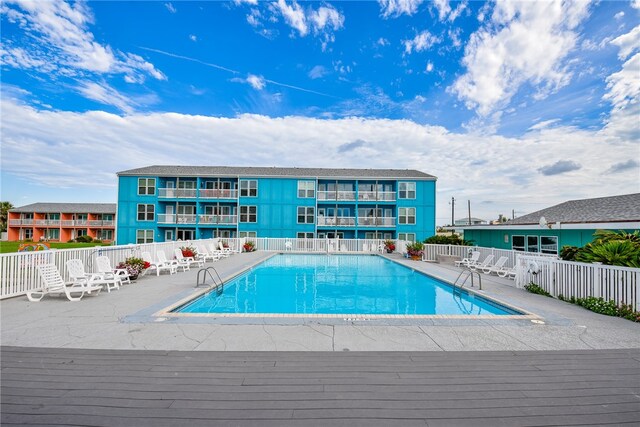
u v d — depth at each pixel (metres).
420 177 31.16
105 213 50.91
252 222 30.95
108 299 7.41
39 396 2.96
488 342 4.64
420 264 16.88
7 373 3.44
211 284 9.77
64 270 9.15
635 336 4.98
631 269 6.34
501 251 13.73
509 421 2.65
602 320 5.89
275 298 9.91
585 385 3.31
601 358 4.06
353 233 32.22
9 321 5.51
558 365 3.82
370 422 2.61
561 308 6.96
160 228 31.03
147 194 30.56
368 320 5.70
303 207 31.19
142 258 11.78
